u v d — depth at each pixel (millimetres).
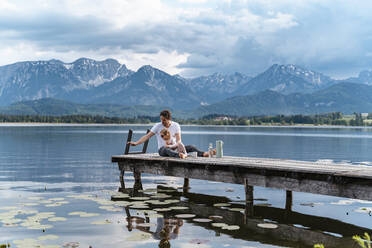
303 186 8188
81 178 13969
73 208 8781
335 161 20438
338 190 7582
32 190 11305
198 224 7473
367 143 41125
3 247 5953
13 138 48188
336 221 7855
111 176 14586
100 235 6660
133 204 9266
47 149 29078
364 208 9039
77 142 39625
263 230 7098
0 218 7723
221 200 10070
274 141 44906
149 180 13664
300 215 8359
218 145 11617
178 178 14266
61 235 6668
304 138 55406
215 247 6086
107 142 39906
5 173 15289
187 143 38969
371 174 7398
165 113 11969
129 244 6199
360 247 6117
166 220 7758
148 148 31094
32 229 7062
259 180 9016
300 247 6117
